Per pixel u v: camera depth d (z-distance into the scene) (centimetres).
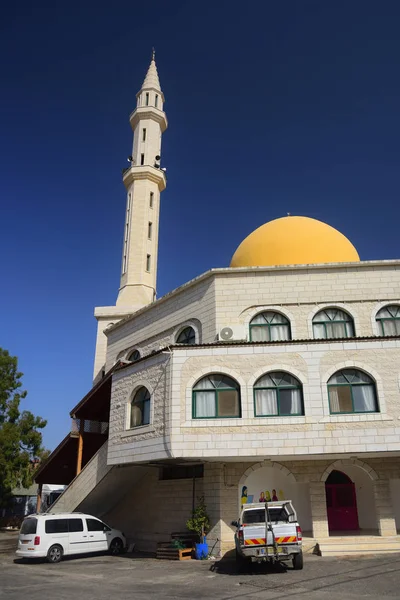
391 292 2150
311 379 1717
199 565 1628
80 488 2219
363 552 1694
